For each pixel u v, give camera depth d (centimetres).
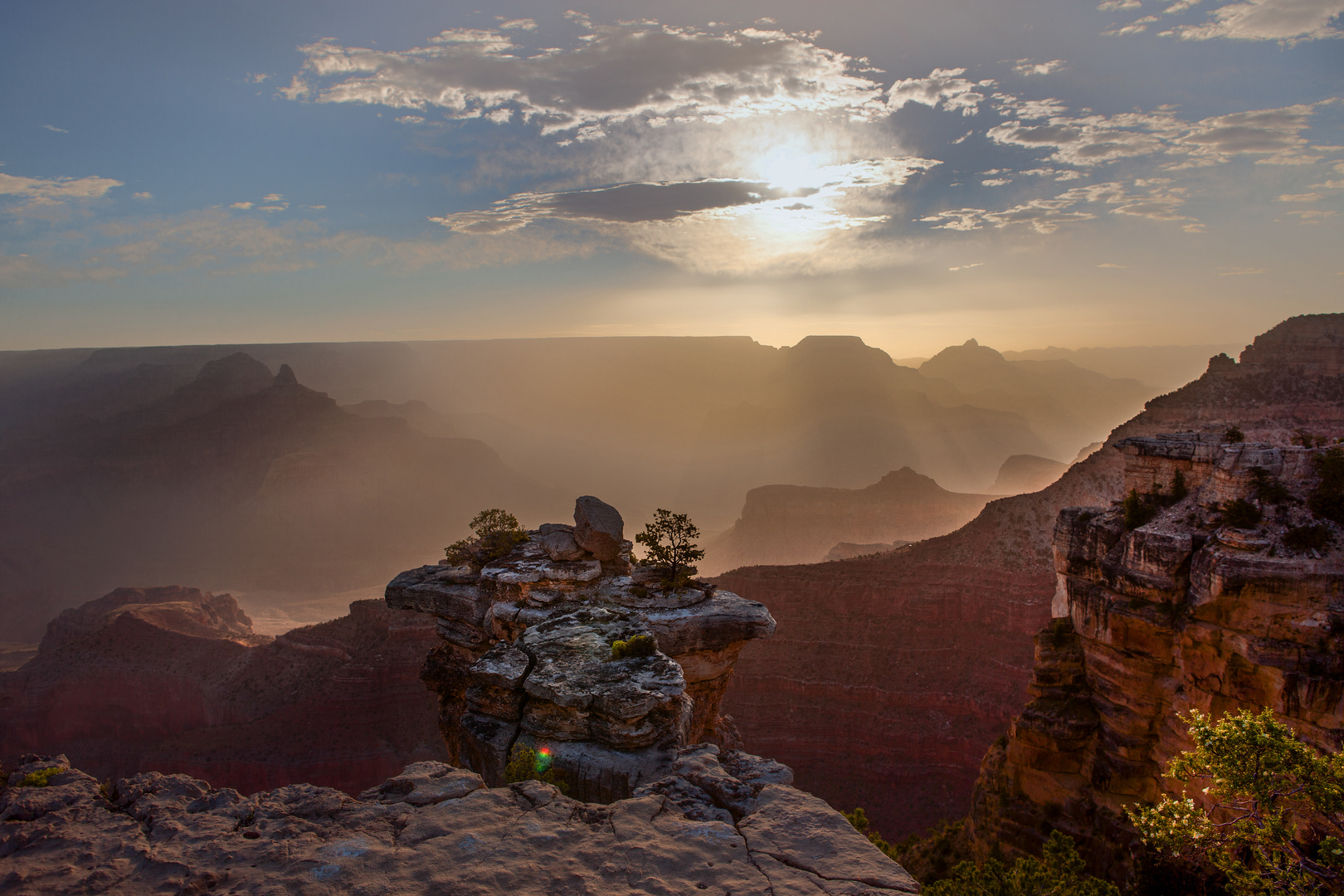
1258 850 1828
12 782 1227
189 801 1188
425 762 1370
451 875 1026
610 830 1158
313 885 991
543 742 2389
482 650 3831
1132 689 3850
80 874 992
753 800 1265
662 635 3409
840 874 1043
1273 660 3238
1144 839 2094
